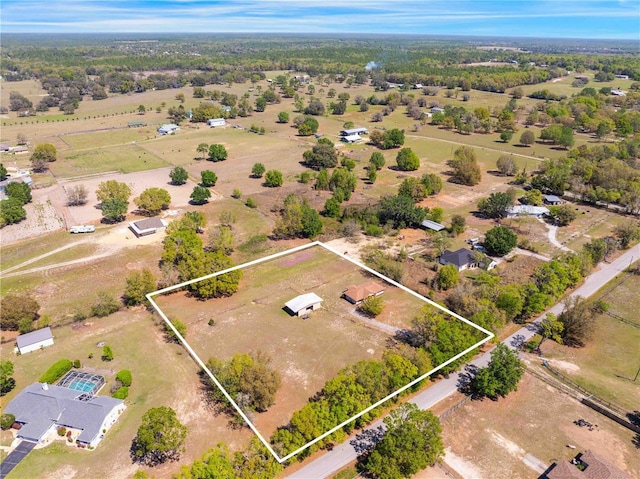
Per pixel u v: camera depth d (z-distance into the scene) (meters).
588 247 82.81
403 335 61.28
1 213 96.75
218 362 52.62
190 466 43.56
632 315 68.62
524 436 47.88
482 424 49.22
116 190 104.62
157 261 82.88
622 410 50.69
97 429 46.62
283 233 94.56
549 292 69.56
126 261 82.88
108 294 68.50
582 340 62.78
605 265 83.56
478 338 58.44
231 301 69.56
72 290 74.00
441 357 54.97
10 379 54.75
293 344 58.94
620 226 92.75
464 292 66.69
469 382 54.69
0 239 91.69
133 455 45.12
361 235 95.19
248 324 63.38
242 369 50.84
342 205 110.19
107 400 49.88
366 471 43.56
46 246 88.62
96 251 86.56
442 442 46.62
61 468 43.69
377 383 49.44
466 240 92.12
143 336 62.69
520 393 53.62
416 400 51.81
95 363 57.62
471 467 44.38
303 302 66.56
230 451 44.94
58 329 64.50
